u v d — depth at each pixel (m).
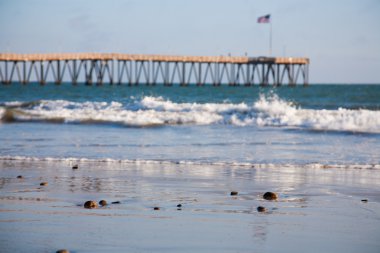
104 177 15.88
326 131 30.34
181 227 9.93
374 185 14.94
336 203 12.39
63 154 21.16
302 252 8.52
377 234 9.59
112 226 9.91
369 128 31.00
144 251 8.45
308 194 13.53
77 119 36.09
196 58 127.94
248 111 37.44
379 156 21.19
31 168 17.59
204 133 29.98
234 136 28.41
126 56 121.50
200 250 8.55
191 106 40.25
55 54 114.44
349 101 62.41
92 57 118.62
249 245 8.84
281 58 136.75
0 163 18.70
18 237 9.05
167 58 125.31
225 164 18.88
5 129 31.61
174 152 22.00
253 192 13.70
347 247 8.80
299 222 10.44
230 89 111.62
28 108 44.31
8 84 118.50
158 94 81.88
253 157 20.73
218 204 12.09
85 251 8.39
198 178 15.88
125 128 32.97
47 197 12.66
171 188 14.15
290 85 141.50
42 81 117.69
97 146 23.78
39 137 27.30
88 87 111.75
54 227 9.75
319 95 78.75
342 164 19.08
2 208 11.32
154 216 10.78
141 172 16.94
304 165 18.80
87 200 12.37
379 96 73.88
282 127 33.06
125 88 109.06
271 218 10.74
